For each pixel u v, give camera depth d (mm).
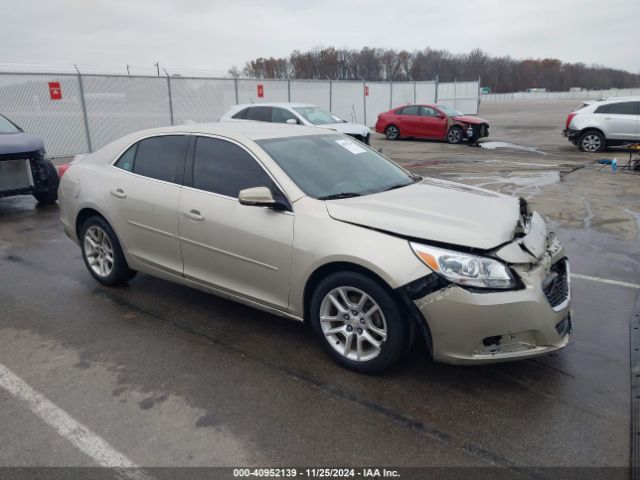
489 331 2895
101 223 4695
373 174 4109
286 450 2643
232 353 3643
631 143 14797
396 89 28391
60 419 2898
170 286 4938
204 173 3980
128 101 16406
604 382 3246
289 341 3818
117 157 4633
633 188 9539
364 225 3186
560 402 3035
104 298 4645
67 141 15227
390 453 2619
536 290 2961
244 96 19891
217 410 2977
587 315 4230
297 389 3186
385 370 3256
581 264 5504
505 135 21844
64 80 14906
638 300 4535
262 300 3684
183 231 4012
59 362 3523
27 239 6621
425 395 3109
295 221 3414
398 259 3002
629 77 132750
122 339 3859
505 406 3000
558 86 117062
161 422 2867
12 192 7969
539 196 8906
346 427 2820
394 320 3092
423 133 20078
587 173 11312
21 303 4531
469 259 2914
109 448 2660
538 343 3010
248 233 3607
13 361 3537
